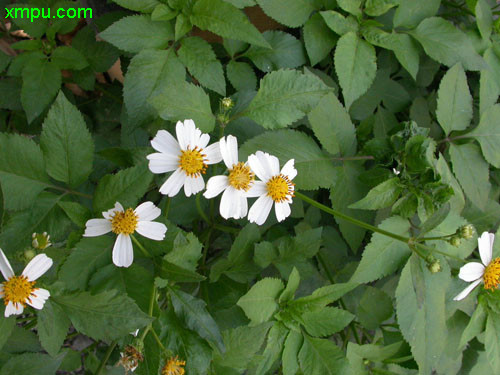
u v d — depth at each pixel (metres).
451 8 0.30
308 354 0.21
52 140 0.19
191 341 0.18
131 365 0.18
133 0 0.21
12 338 0.19
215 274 0.23
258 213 0.20
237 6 0.21
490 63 0.26
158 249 0.18
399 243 0.22
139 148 0.20
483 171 0.25
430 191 0.21
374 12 0.24
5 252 0.18
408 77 0.29
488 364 0.28
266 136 0.22
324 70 0.28
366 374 0.24
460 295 0.22
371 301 0.26
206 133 0.19
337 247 0.27
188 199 0.24
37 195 0.19
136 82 0.21
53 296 0.17
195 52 0.22
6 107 0.26
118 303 0.17
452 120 0.25
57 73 0.24
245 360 0.20
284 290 0.21
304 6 0.24
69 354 0.22
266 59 0.25
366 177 0.23
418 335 0.22
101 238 0.18
